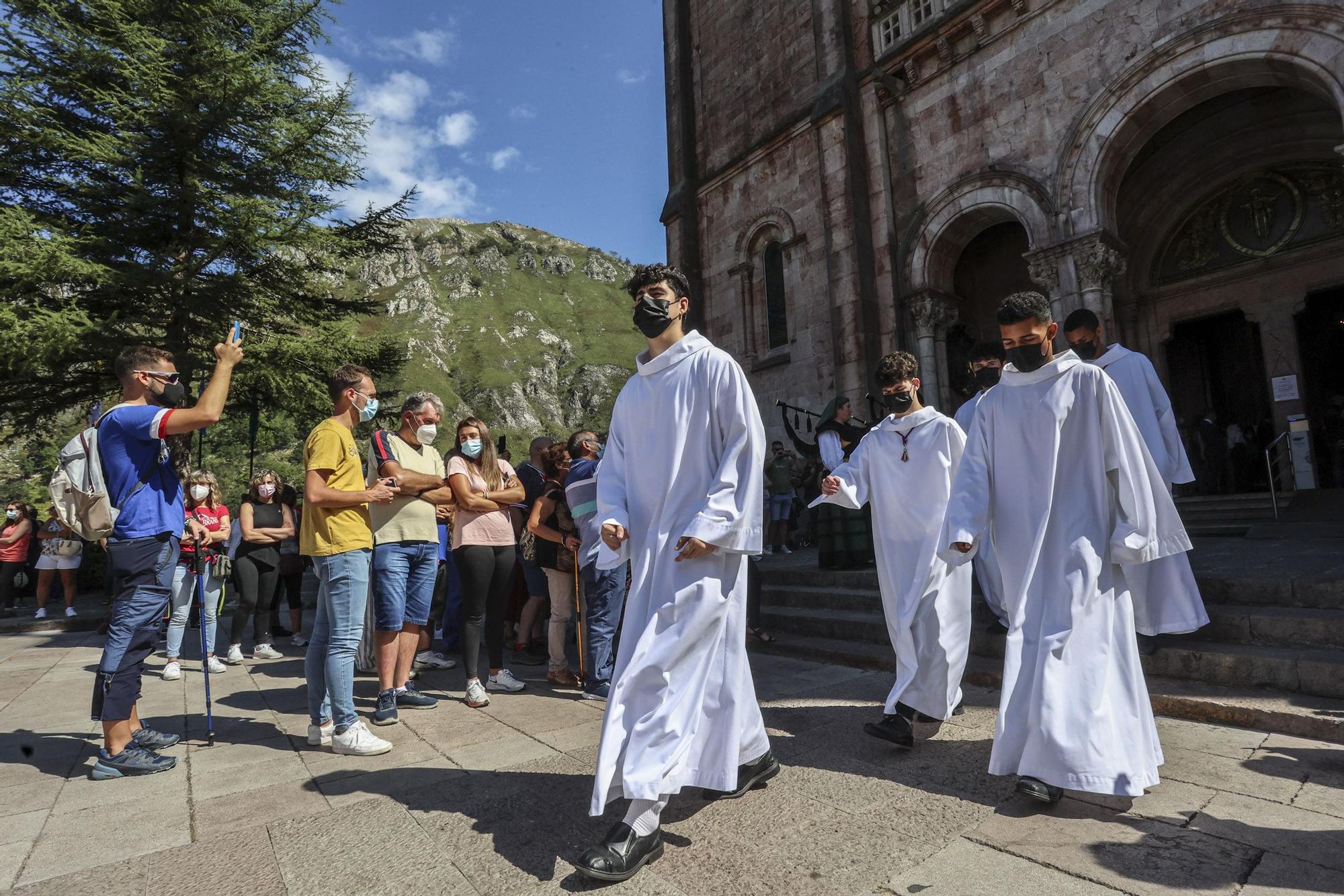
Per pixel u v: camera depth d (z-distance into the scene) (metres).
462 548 4.36
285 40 12.96
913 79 11.69
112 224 10.86
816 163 13.08
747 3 14.98
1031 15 10.16
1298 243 10.09
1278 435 10.21
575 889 2.02
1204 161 10.68
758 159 14.35
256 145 11.80
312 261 12.59
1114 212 9.45
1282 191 10.29
